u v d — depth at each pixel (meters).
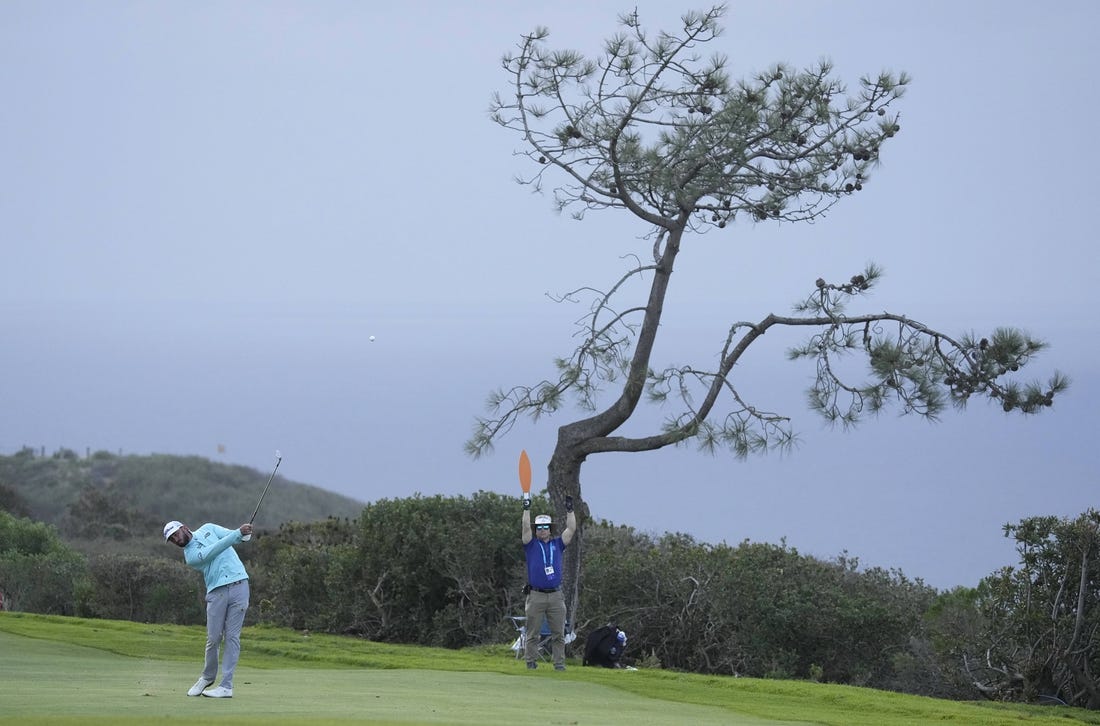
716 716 28.55
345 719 22.72
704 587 52.84
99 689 28.75
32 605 68.62
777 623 50.38
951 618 48.78
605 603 53.66
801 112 49.03
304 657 40.69
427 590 58.34
